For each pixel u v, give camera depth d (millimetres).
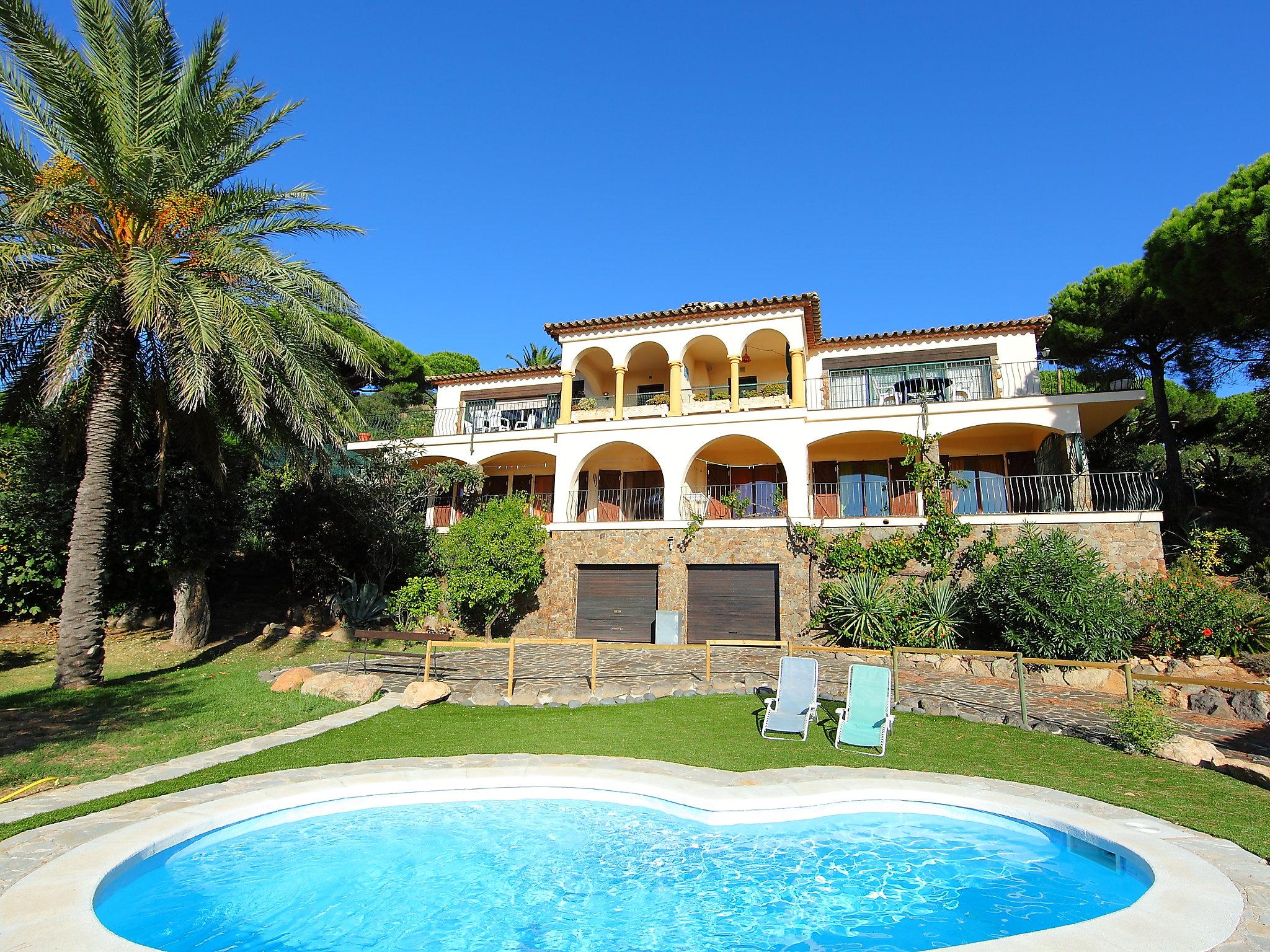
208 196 12555
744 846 6219
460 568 19406
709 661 12859
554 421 26031
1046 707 11086
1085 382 23172
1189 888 4777
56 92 10938
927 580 17625
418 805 7121
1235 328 18656
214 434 14820
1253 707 10539
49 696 11039
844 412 20281
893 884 5547
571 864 5867
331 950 4555
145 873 5500
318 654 15875
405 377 39500
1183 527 19469
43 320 11430
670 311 22094
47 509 15367
